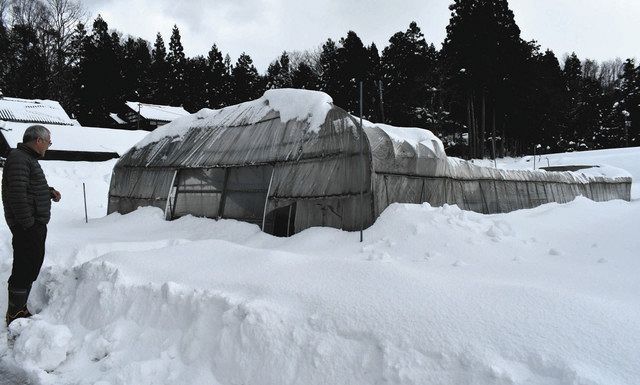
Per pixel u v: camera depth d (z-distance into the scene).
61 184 14.89
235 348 3.07
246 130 8.21
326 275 3.73
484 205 8.60
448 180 7.73
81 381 3.19
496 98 34.66
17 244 4.20
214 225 7.23
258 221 7.29
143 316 3.69
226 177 8.03
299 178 6.78
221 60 53.34
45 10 46.56
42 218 4.34
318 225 6.38
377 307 3.05
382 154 6.37
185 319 3.47
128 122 44.12
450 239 4.80
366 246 5.00
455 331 2.69
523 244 4.79
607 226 5.58
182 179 8.89
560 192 11.10
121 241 6.27
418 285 3.30
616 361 2.31
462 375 2.44
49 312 4.38
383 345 2.72
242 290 3.66
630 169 24.14
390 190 6.35
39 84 45.44
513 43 34.66
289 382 2.78
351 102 35.50
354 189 6.04
